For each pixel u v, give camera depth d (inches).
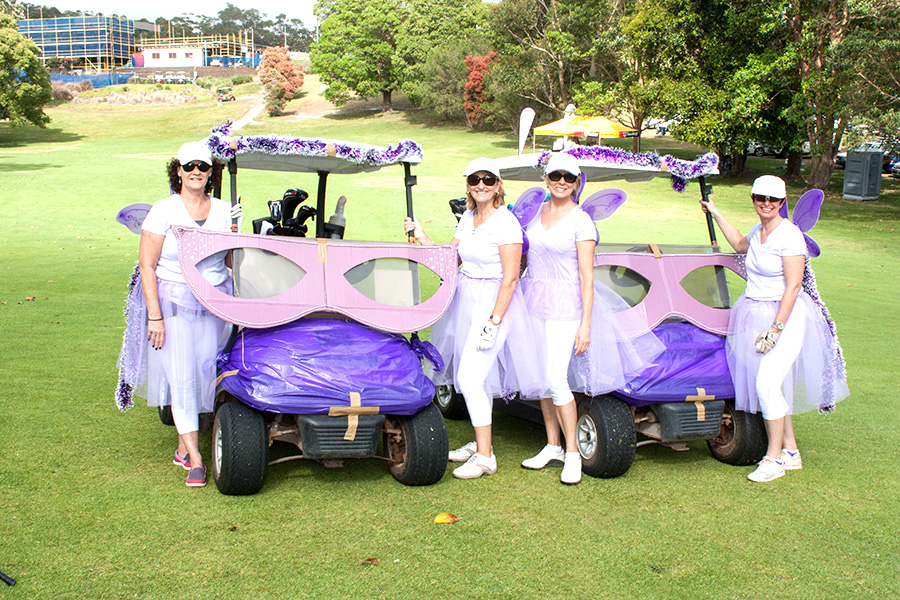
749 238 171.3
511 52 1605.6
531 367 160.9
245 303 150.7
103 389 212.5
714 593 116.9
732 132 1093.8
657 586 118.3
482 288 163.0
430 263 165.5
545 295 162.4
